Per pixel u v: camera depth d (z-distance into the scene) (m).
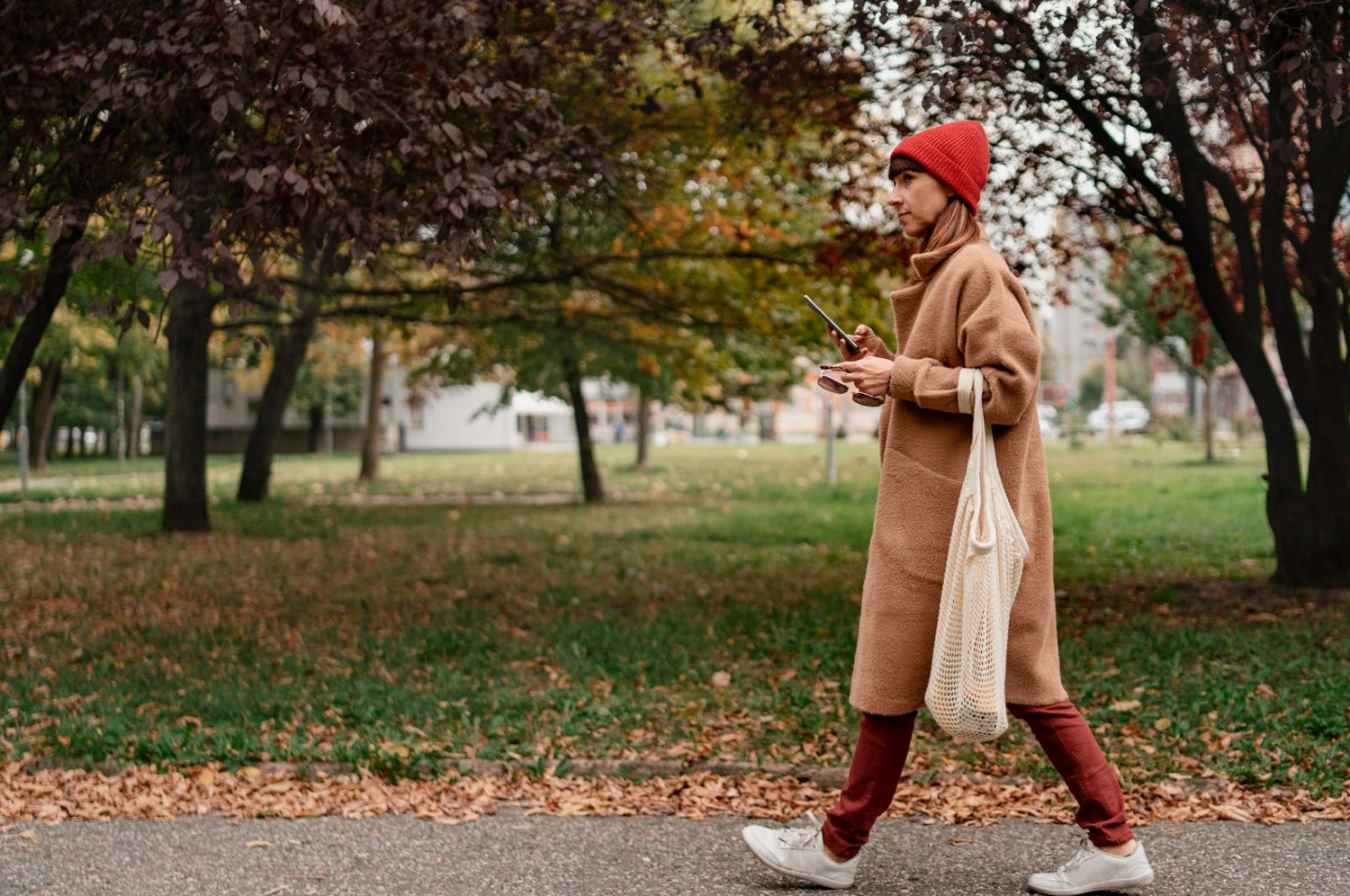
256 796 4.35
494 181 5.93
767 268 12.04
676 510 18.55
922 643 3.09
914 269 3.21
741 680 6.27
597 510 18.81
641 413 34.31
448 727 5.31
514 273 12.76
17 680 6.45
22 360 7.98
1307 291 8.89
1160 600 8.95
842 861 3.23
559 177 6.31
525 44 7.28
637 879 3.38
